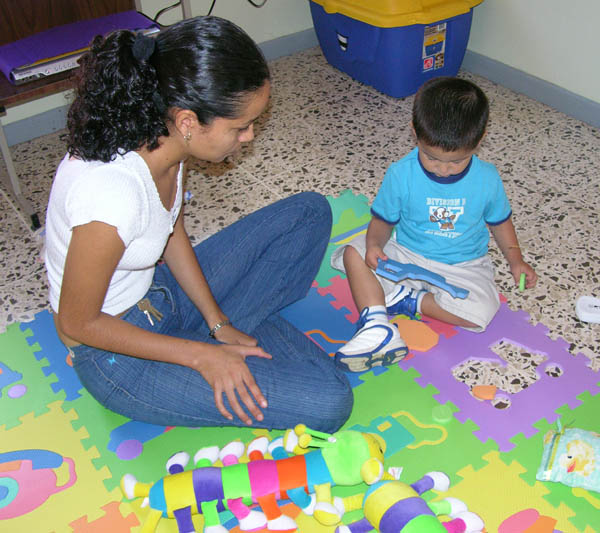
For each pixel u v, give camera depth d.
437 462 1.21
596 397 1.31
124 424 1.31
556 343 1.43
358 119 2.30
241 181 2.02
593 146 2.08
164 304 1.21
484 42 2.45
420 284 1.50
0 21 1.78
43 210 1.93
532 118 2.24
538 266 1.63
